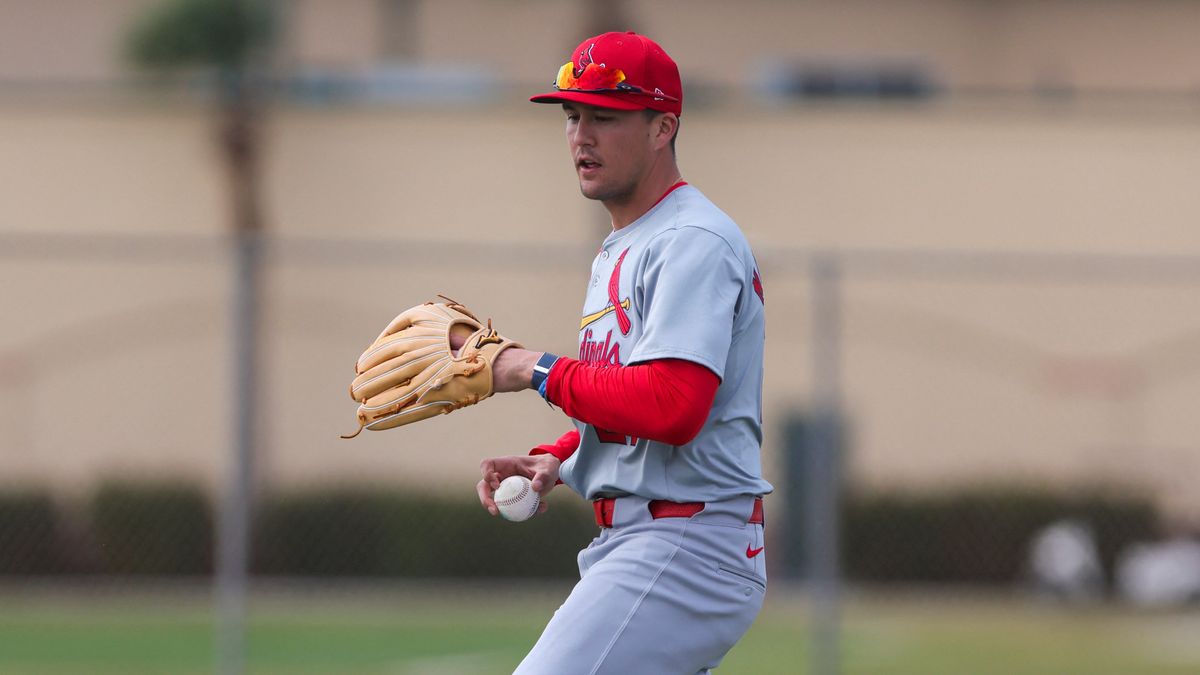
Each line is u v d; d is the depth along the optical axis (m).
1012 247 72.56
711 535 13.77
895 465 67.50
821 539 30.39
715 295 13.21
